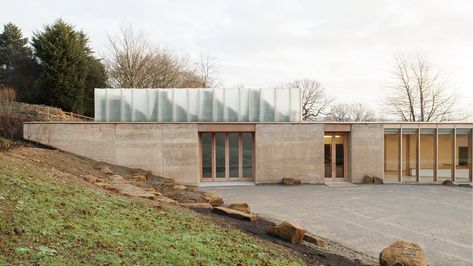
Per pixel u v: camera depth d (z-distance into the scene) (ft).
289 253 20.84
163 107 60.34
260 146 58.13
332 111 178.70
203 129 57.31
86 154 55.52
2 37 139.85
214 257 16.58
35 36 103.81
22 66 112.47
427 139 62.75
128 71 116.26
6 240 12.64
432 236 29.40
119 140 56.03
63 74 97.30
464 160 63.16
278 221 32.78
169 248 16.24
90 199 21.61
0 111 63.36
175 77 126.31
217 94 60.90
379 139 60.54
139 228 18.29
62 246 13.43
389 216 36.19
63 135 55.31
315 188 54.39
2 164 22.86
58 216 16.57
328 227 31.60
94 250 13.88
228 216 29.32
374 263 22.54
